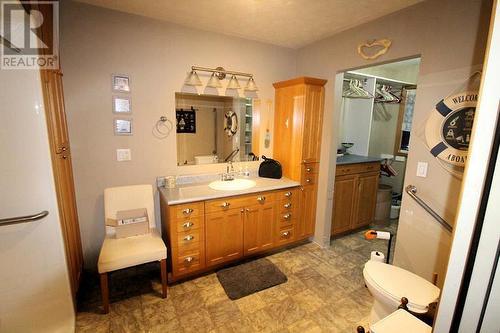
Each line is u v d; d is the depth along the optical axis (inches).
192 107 99.7
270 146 120.4
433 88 70.1
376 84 146.6
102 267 66.5
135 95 87.9
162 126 94.1
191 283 85.7
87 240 88.3
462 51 63.6
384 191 140.9
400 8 76.2
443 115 68.1
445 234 70.0
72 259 71.0
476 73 61.3
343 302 77.9
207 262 88.5
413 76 146.6
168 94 93.5
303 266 97.5
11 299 58.5
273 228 102.6
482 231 33.5
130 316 70.2
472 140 33.6
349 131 152.9
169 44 90.7
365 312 73.8
